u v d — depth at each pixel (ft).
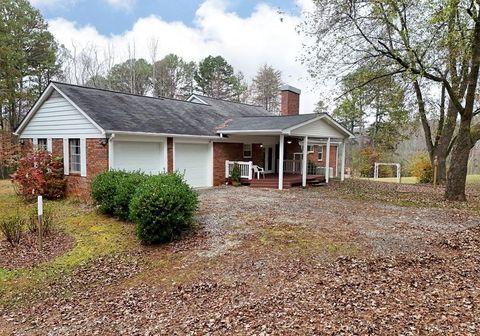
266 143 65.82
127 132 39.14
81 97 42.98
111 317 15.78
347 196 44.88
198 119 55.36
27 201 41.45
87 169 40.91
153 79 135.23
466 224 28.48
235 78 148.87
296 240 24.43
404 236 25.03
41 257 23.89
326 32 40.83
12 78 69.41
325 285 17.29
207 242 24.89
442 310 14.21
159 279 19.77
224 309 15.52
